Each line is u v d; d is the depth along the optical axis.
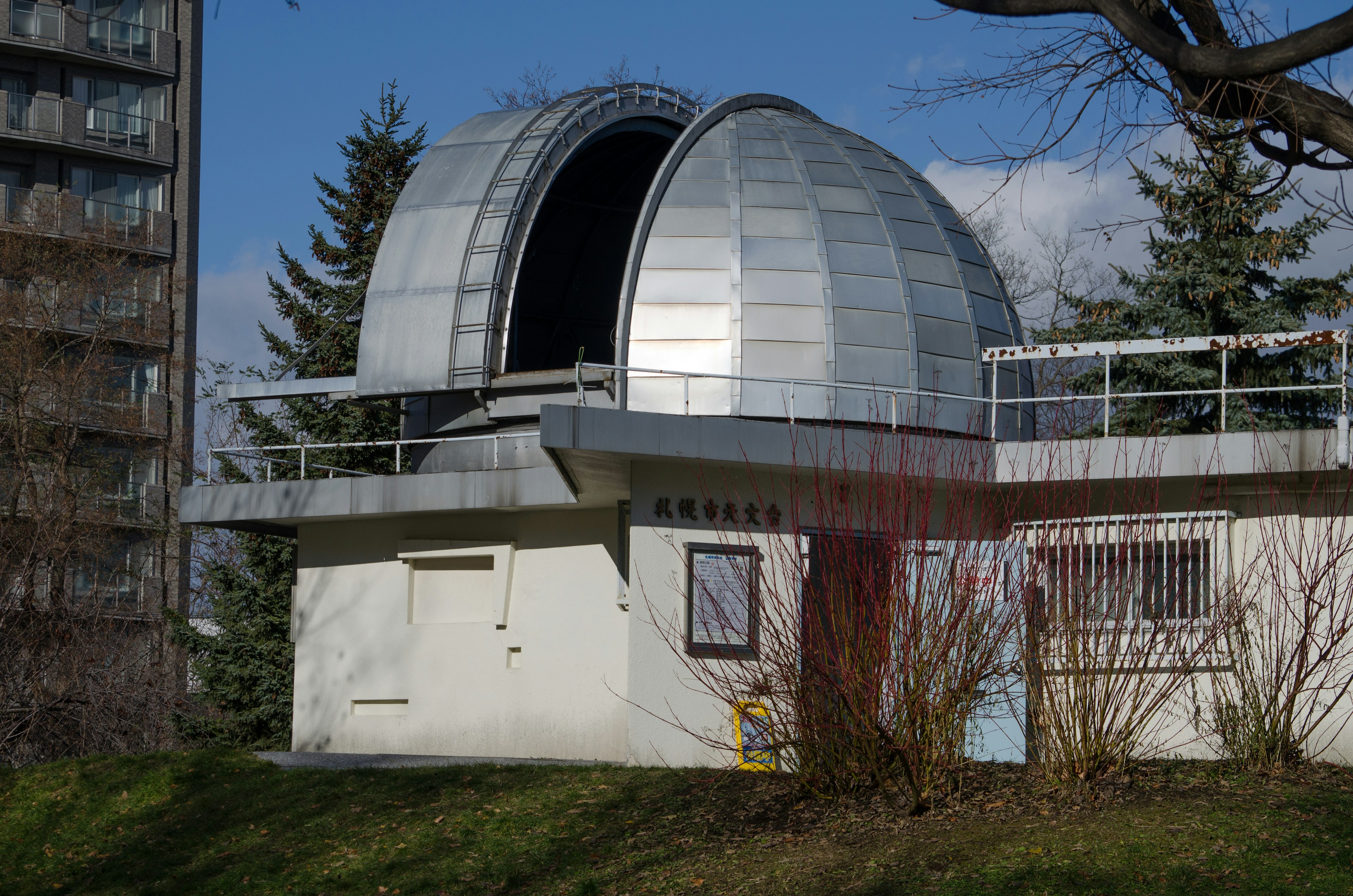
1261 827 10.77
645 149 26.05
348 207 37.66
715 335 20.23
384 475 19.84
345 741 19.61
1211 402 32.94
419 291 20.69
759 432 15.88
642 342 20.28
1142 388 33.09
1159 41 7.11
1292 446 15.23
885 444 16.44
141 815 15.09
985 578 12.67
